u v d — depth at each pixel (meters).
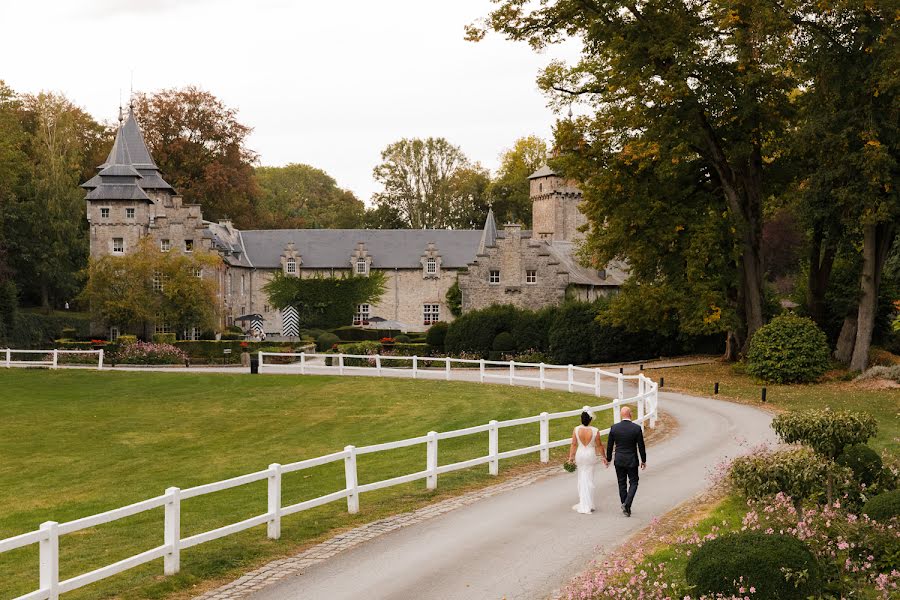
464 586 13.80
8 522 21.38
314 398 42.84
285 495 22.66
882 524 13.99
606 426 31.05
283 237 87.38
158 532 19.00
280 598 13.54
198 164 96.75
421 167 121.06
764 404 36.00
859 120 39.12
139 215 76.75
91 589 14.68
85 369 53.53
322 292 83.94
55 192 79.31
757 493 15.63
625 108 41.75
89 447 32.91
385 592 13.66
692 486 20.42
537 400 38.22
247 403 42.22
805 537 13.72
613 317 47.59
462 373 49.88
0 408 41.72
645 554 14.55
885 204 38.62
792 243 79.50
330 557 15.73
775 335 42.16
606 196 45.03
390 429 33.81
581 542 16.02
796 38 40.47
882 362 44.28
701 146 44.28
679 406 35.50
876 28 38.59
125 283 66.06
